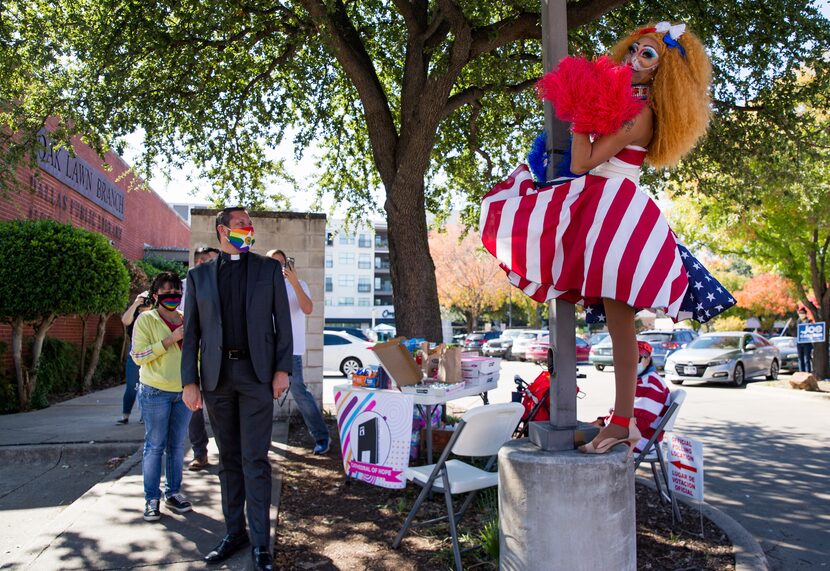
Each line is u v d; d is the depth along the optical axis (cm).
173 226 2781
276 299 379
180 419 468
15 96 791
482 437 412
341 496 510
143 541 402
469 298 4172
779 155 894
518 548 282
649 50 254
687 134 256
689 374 1563
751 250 1653
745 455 763
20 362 984
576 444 297
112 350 1537
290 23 871
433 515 468
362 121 1098
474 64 850
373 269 6969
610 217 248
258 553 354
